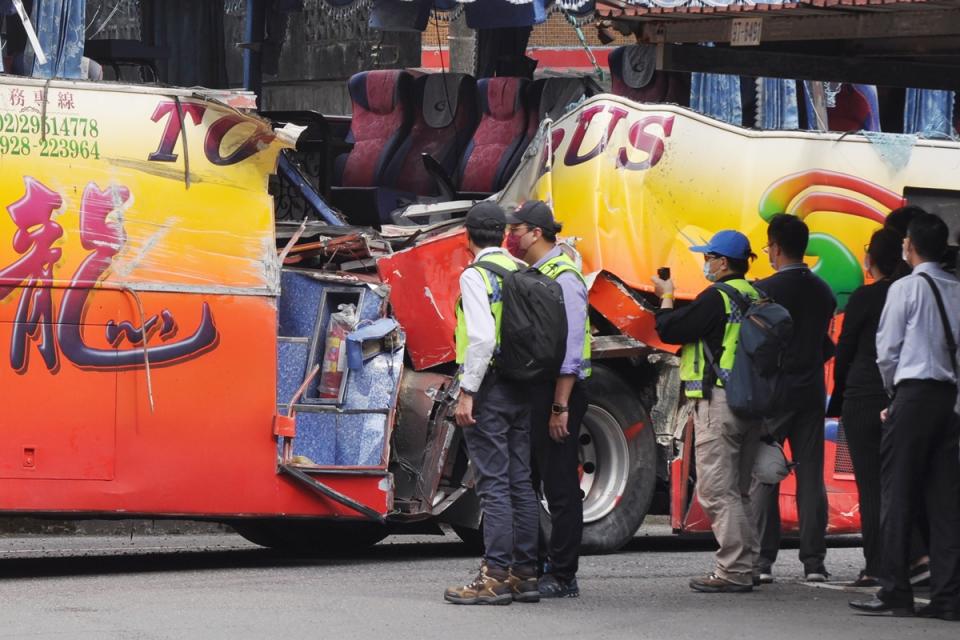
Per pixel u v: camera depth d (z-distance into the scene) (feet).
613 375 105.50
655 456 106.93
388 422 96.89
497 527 80.02
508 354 79.25
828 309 92.48
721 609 80.12
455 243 100.63
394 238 103.96
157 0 148.05
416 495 99.25
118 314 89.66
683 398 106.73
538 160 107.45
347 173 140.46
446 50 229.45
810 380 91.76
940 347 77.51
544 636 71.05
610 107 105.09
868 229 109.19
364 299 98.32
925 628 75.20
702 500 87.10
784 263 91.91
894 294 78.28
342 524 111.75
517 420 81.00
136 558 104.63
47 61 112.88
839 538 125.29
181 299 91.09
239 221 92.84
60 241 88.74
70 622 72.84
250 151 93.25
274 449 93.15
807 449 92.68
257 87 154.51
